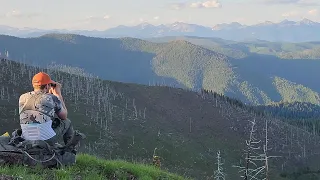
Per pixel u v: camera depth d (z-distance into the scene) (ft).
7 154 35.12
